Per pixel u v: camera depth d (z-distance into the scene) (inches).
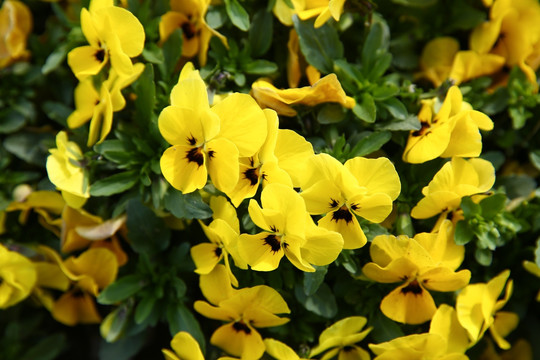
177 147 15.4
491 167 16.0
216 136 15.3
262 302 15.9
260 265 15.3
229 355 17.1
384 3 18.1
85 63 16.6
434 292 16.7
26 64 18.7
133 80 16.5
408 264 15.7
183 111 15.0
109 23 15.8
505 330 17.3
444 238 16.0
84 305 18.3
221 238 15.7
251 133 15.1
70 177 16.3
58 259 17.3
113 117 17.3
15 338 18.2
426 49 18.1
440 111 16.2
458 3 18.0
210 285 16.3
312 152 15.3
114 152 16.4
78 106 17.1
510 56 18.0
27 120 18.7
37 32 19.6
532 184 17.3
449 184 15.8
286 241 15.2
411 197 16.6
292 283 16.4
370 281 16.5
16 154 18.2
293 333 16.8
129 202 16.4
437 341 15.8
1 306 17.4
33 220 18.4
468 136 15.8
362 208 15.4
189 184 15.5
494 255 17.4
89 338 19.3
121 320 17.0
